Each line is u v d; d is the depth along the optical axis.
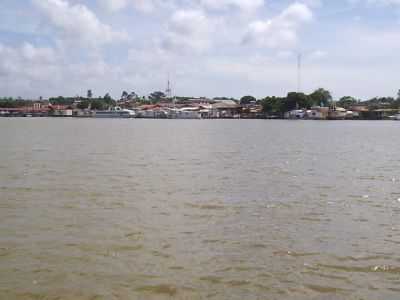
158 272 14.51
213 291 13.21
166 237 18.06
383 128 149.12
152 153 53.56
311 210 23.09
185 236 18.22
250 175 35.50
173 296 12.91
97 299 12.73
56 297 12.80
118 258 15.70
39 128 128.12
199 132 112.38
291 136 96.25
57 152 53.34
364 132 118.56
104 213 21.91
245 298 12.77
